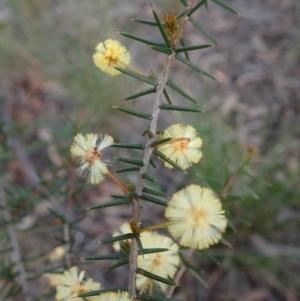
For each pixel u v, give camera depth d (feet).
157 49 0.22
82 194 0.75
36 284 0.59
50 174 0.74
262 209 0.70
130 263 0.21
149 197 0.21
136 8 1.06
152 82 0.23
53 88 0.91
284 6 1.08
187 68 0.97
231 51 1.01
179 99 0.89
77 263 0.38
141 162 0.21
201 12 1.08
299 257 0.68
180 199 0.18
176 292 0.65
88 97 0.85
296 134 0.85
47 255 0.44
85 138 0.22
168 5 1.03
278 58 0.99
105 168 0.21
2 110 0.80
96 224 0.73
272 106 0.91
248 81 0.95
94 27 0.96
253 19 1.06
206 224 0.18
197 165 0.69
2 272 0.43
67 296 0.23
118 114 0.87
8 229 0.47
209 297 0.66
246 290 0.67
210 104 0.91
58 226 0.42
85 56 0.91
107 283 0.67
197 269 0.31
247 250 0.70
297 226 0.72
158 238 0.24
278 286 0.67
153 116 0.22
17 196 0.54
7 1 0.97
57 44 0.95
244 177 0.69
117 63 0.26
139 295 0.21
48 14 0.98
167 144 0.21
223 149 0.65
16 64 0.92
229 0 1.11
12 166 0.74
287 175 0.75
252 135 0.86
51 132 0.67
